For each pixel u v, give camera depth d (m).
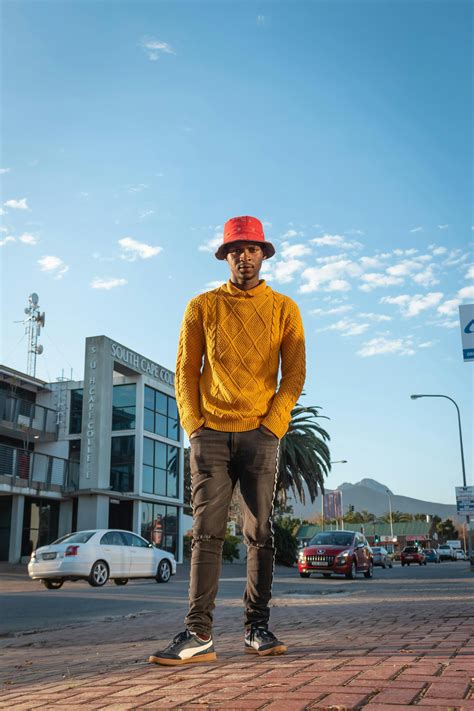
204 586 3.43
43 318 35.19
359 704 2.14
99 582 15.86
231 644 4.36
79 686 2.88
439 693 2.25
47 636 6.30
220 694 2.42
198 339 3.75
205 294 3.81
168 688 2.63
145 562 17.47
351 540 21.22
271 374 3.68
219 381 3.58
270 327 3.69
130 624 7.12
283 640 4.36
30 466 29.02
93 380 29.61
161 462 33.81
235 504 27.73
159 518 33.41
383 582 17.17
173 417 35.47
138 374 32.41
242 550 39.38
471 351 13.75
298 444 36.00
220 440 3.53
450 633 4.25
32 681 3.31
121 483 31.47
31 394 33.59
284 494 38.31
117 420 32.34
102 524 28.69
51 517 31.06
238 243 3.71
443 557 73.25
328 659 3.17
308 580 19.44
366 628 4.98
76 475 31.69
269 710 2.13
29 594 12.67
